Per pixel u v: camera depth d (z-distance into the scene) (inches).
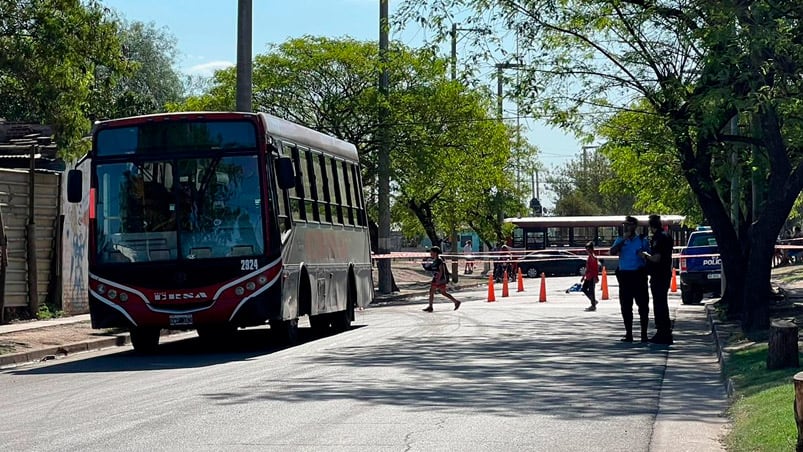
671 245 826.2
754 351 668.7
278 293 776.3
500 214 2389.3
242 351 806.5
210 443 401.1
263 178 776.3
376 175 1700.3
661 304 821.9
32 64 805.2
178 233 774.5
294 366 674.8
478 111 1651.1
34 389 596.4
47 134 1126.4
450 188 1878.7
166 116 784.9
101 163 787.4
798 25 764.6
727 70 758.5
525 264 2591.0
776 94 767.7
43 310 1099.9
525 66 976.9
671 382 585.3
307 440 405.4
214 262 770.2
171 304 771.4
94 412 489.4
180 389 569.0
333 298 935.7
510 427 434.6
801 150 943.0
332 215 943.7
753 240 825.5
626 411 479.5
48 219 1115.9
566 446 392.5
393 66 1632.6
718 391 548.7
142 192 781.3
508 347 791.1
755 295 820.0
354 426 437.1
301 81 1665.8
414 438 408.8
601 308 1301.7
